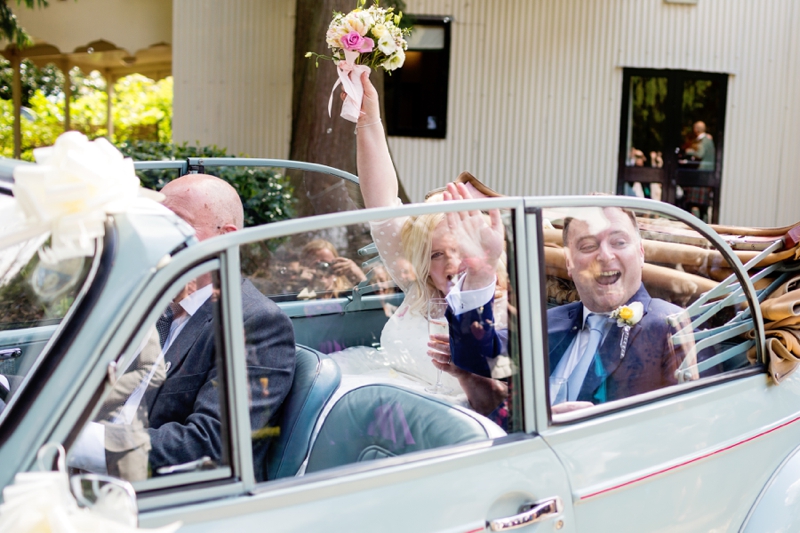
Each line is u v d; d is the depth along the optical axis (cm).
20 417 123
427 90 979
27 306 165
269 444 181
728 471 193
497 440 161
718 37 999
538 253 166
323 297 210
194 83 946
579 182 1001
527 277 164
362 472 143
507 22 971
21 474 112
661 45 991
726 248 208
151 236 133
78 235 126
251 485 134
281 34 953
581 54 982
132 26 989
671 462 179
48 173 126
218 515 129
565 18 976
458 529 147
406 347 207
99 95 1513
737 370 213
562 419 169
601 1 976
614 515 170
